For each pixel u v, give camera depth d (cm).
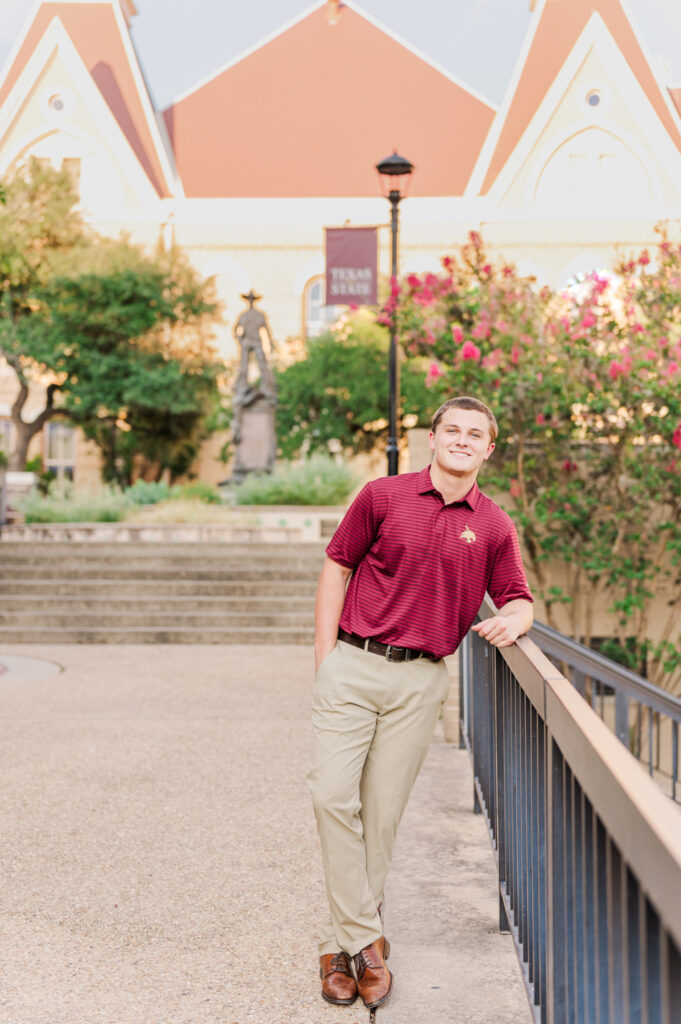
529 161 3322
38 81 3353
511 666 310
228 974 333
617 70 3316
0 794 547
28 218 2880
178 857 449
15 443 3219
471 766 593
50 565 1439
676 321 1073
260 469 2180
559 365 1063
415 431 1048
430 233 3322
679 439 1016
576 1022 191
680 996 114
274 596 1343
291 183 3416
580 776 179
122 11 3559
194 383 3017
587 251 3288
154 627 1264
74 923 375
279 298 3344
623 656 1128
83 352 2838
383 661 315
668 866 114
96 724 731
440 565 311
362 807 324
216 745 665
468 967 342
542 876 268
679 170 3291
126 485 3162
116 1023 298
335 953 322
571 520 1086
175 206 3341
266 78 3634
